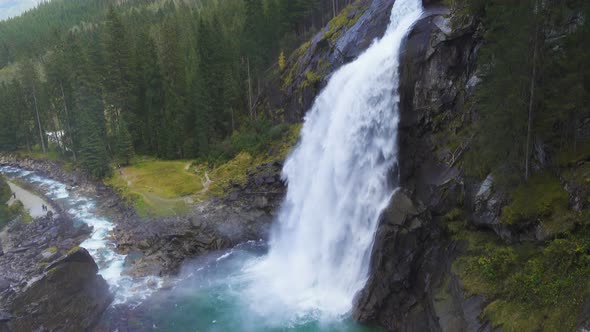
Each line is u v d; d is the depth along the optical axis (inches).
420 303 1233.4
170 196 2375.7
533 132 999.6
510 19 952.9
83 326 1348.4
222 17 3978.8
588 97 922.1
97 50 3467.0
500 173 1067.9
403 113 1467.8
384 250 1305.4
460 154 1282.0
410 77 1449.3
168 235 1894.7
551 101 932.6
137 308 1464.1
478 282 1005.8
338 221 1638.8
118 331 1350.9
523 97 974.4
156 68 3198.8
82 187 2901.1
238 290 1565.0
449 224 1212.5
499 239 1072.8
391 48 1609.3
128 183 2664.9
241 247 1923.0
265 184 2164.1
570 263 835.4
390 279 1283.2
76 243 1943.9
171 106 3102.9
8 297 1240.8
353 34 2121.1
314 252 1704.0
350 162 1653.5
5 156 4025.6
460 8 1382.9
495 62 1027.3
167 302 1496.1
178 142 3068.4
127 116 3294.8
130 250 1863.9
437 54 1393.9
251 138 2706.7
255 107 3004.4
